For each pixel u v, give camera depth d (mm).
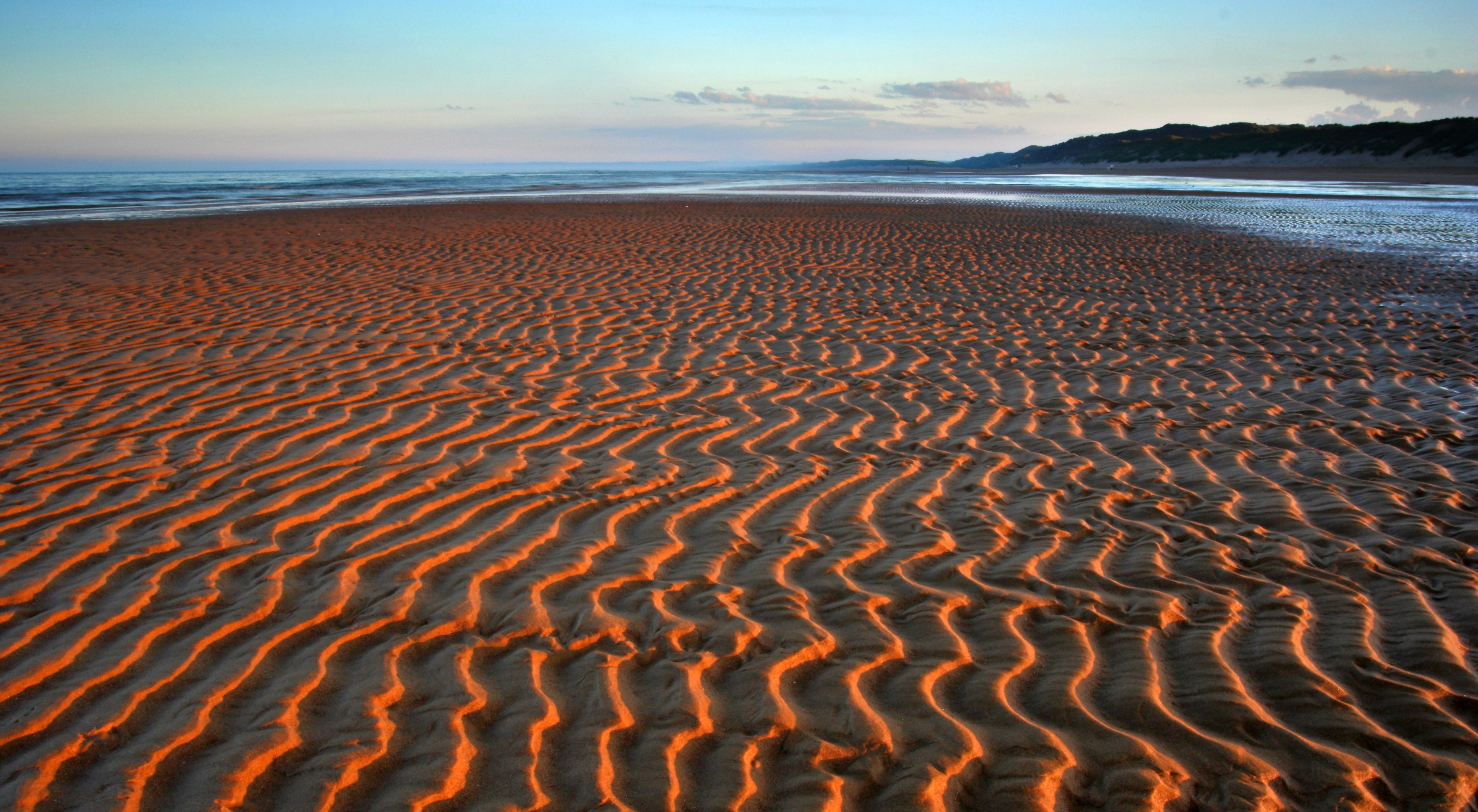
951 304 8578
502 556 3170
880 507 3723
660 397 5348
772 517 3604
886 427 4824
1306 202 26422
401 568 3053
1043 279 10125
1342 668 2512
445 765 2072
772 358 6355
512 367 5953
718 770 2082
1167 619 2787
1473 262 11680
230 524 3367
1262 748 2178
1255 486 3941
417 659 2516
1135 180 49906
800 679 2455
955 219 18797
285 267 10555
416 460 4117
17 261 11117
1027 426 4867
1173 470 4164
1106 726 2258
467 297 8516
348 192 35969
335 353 6195
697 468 4164
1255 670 2506
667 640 2643
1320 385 5688
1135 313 8180
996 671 2508
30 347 6285
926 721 2275
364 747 2125
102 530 3283
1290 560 3197
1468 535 3377
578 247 12781
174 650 2514
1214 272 10781
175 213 21172
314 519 3436
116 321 7254
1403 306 8469
